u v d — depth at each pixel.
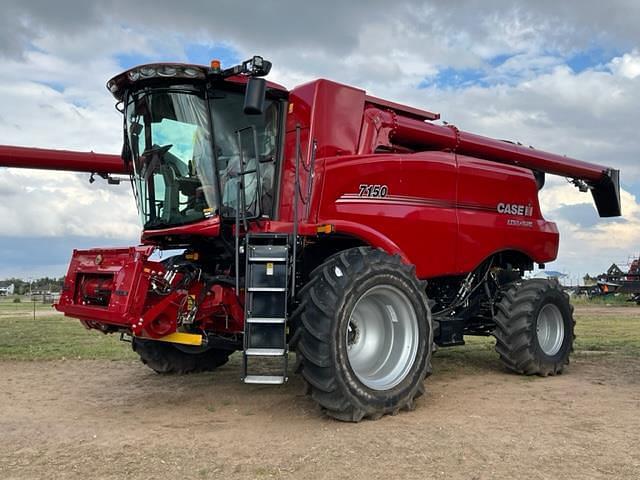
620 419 5.14
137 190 6.36
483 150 8.20
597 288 31.62
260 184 5.95
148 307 5.48
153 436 4.73
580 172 9.66
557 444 4.38
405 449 4.29
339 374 5.04
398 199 6.69
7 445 4.50
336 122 6.40
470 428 4.84
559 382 7.05
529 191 8.29
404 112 7.41
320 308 5.07
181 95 5.84
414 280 5.65
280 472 3.84
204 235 5.90
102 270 5.78
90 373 7.78
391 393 5.31
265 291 5.11
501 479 3.67
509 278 8.17
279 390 6.57
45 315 20.72
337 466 3.94
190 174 5.91
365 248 5.70
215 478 3.74
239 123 6.06
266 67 5.34
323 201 6.05
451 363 8.50
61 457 4.19
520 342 7.35
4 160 7.84
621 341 11.08
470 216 7.41
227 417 5.37
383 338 5.73
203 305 5.95
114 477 3.76
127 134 6.44
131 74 5.79
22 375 7.64
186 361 7.57
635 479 3.68
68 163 8.11
